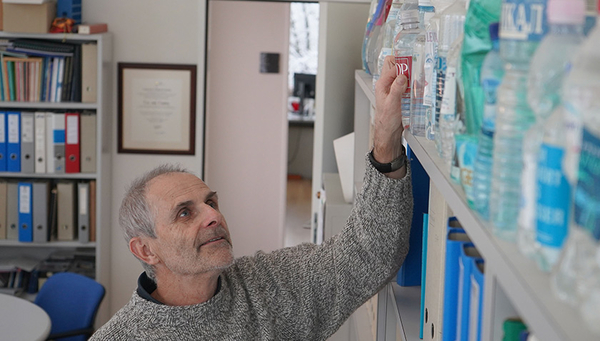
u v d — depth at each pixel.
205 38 4.16
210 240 1.58
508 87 0.63
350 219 1.72
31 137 3.97
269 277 1.73
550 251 0.52
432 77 1.10
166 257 1.58
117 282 4.35
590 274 0.46
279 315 1.69
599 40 0.47
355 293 1.70
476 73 0.76
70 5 3.96
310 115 9.00
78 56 3.96
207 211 1.60
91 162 4.05
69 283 3.32
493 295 0.66
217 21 5.49
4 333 2.80
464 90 0.79
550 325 0.45
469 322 0.83
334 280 1.70
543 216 0.53
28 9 3.81
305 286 1.71
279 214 5.77
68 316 3.24
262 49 5.54
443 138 0.92
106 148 4.14
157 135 4.25
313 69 9.34
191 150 4.26
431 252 1.16
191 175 1.70
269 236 5.80
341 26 3.88
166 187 1.62
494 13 0.76
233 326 1.60
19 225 4.04
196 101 4.21
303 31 9.27
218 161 5.69
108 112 4.17
